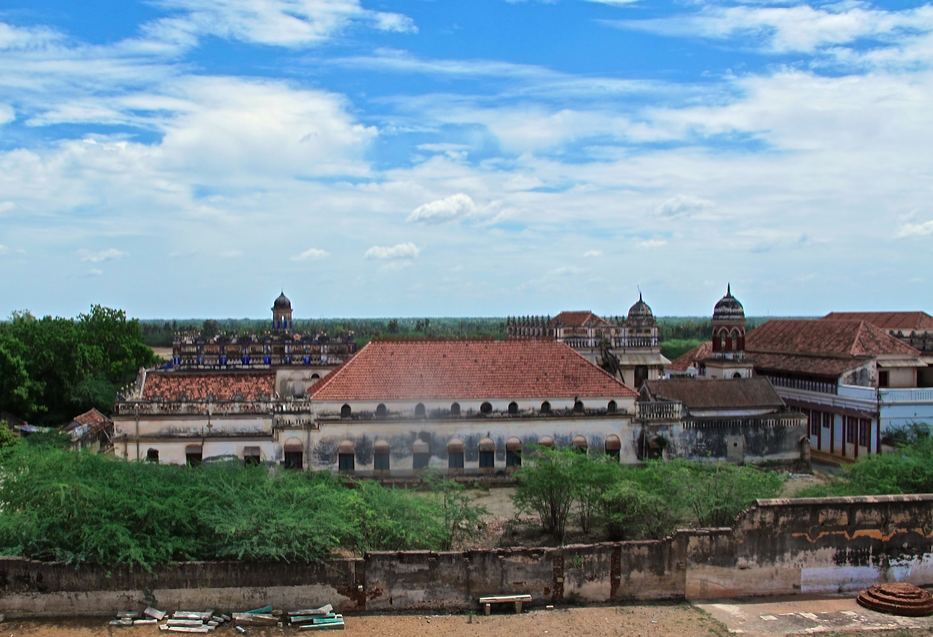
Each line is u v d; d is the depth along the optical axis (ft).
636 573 108.58
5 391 241.96
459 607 105.70
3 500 108.47
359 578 104.68
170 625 97.55
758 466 184.44
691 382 199.31
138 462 124.98
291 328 255.70
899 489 130.00
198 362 205.05
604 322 248.73
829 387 212.84
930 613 103.71
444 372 177.47
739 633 97.96
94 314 292.81
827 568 112.37
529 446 168.45
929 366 226.79
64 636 94.94
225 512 108.99
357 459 167.84
